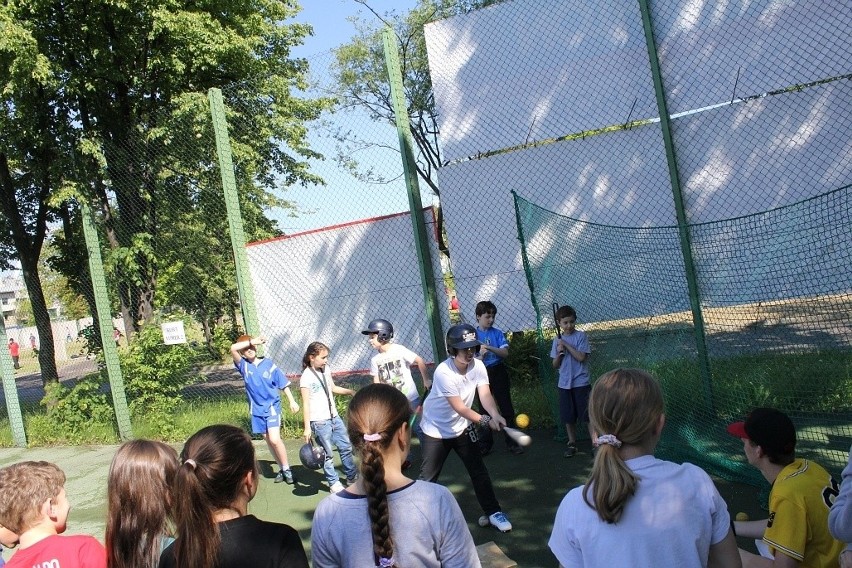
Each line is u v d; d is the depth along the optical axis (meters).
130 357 9.66
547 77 7.02
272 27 15.16
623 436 2.06
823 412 6.16
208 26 12.68
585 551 2.04
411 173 7.60
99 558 2.61
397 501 2.20
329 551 2.21
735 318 6.84
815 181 5.97
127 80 12.61
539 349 6.97
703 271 6.28
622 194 6.77
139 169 9.87
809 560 2.54
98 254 9.62
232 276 9.38
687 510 1.99
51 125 11.52
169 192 9.68
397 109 7.59
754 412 2.80
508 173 7.25
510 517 5.09
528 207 7.07
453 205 7.52
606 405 2.09
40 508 2.65
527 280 6.95
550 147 7.04
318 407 5.99
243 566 2.09
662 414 2.10
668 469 2.05
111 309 10.09
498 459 6.41
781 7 6.00
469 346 4.57
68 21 11.93
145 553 2.44
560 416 6.27
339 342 8.44
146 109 13.19
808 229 5.76
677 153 6.50
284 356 8.82
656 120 6.58
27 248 12.24
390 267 8.01
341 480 6.61
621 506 1.98
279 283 8.80
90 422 10.12
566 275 6.92
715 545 2.04
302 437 8.28
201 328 10.01
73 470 8.41
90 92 12.23
